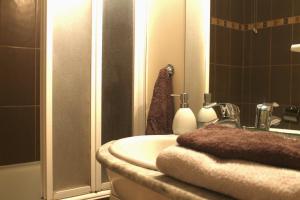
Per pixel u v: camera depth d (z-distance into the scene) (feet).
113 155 2.38
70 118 3.92
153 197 1.84
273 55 3.41
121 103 4.59
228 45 3.86
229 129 2.17
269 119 3.40
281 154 1.51
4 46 6.56
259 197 1.34
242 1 3.71
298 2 3.22
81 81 4.00
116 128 4.52
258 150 1.57
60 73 3.83
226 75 3.87
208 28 4.17
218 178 1.49
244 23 3.68
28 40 6.84
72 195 3.91
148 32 4.91
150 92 4.88
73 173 3.97
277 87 3.37
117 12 4.51
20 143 6.90
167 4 4.77
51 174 3.73
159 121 4.50
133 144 2.98
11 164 6.81
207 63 4.17
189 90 4.47
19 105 6.84
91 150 4.05
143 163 2.03
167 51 4.78
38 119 7.09
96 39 4.07
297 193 1.23
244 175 1.42
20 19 6.72
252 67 3.59
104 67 4.38
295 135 3.19
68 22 3.87
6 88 6.66
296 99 3.22
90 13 4.03
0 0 6.45
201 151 1.78
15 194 6.55
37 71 7.00
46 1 3.63
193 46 4.40
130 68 4.71
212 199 1.45
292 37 3.27
